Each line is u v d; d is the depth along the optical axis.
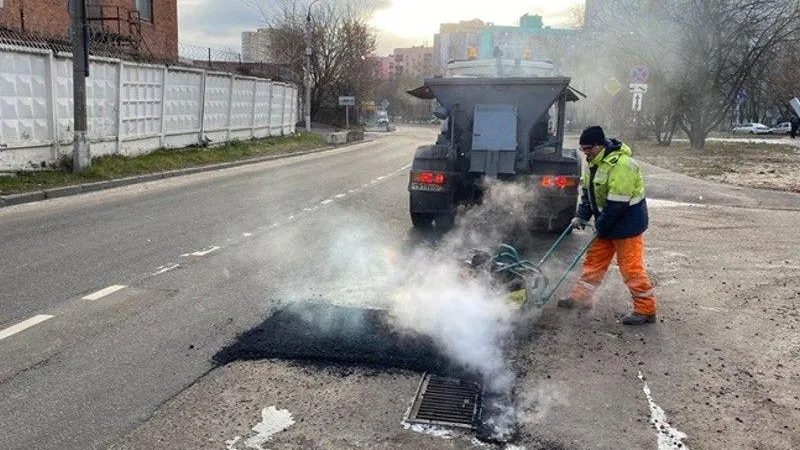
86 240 8.04
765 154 27.95
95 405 3.70
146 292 5.85
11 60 12.30
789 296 6.10
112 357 4.37
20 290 5.83
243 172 17.50
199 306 5.47
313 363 4.30
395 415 3.62
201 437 3.36
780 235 9.22
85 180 13.10
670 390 4.00
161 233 8.59
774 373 4.28
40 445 3.28
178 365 4.25
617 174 5.05
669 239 8.87
